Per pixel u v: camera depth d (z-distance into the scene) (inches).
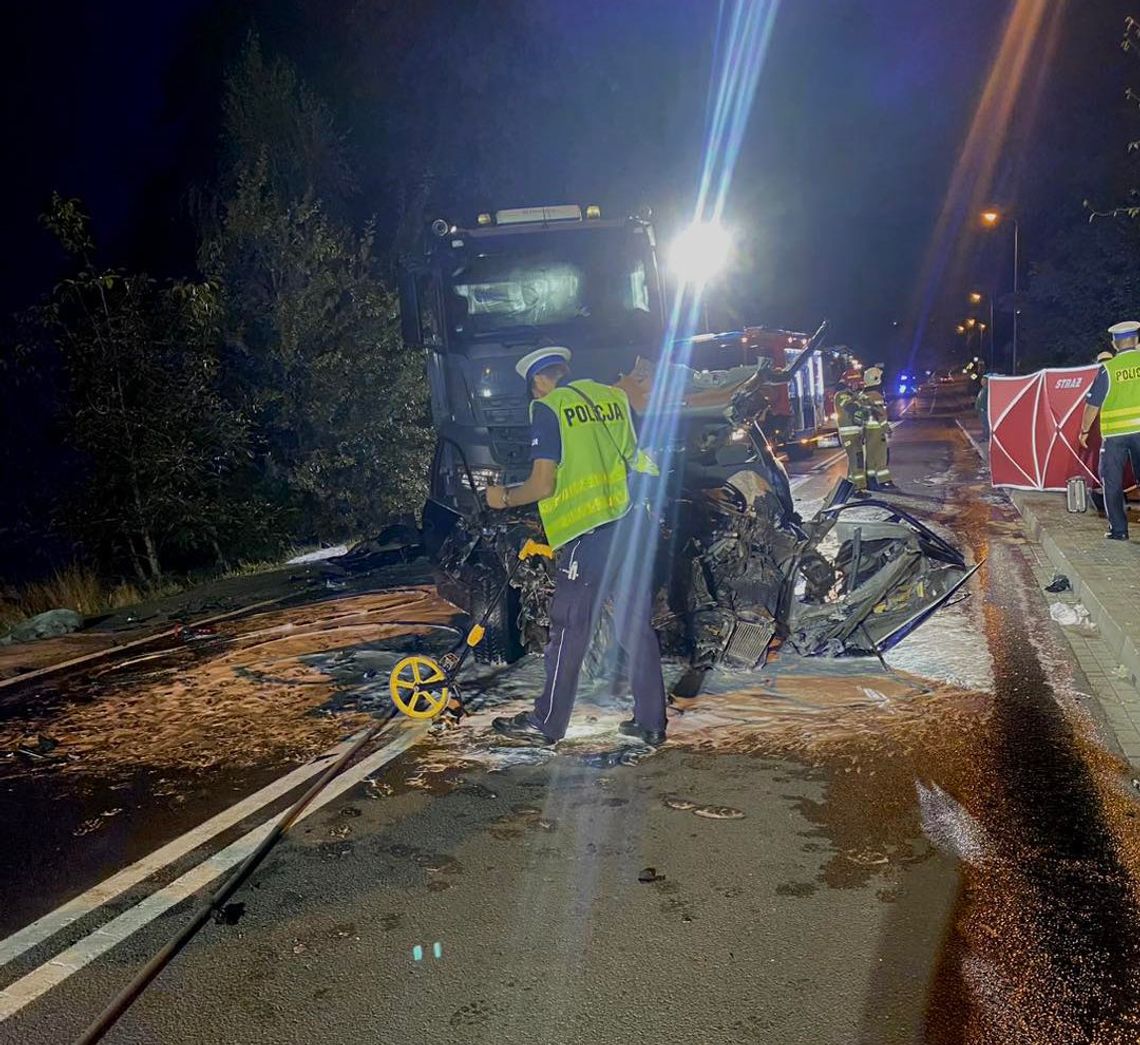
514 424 326.0
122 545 534.0
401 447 612.4
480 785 199.6
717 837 171.9
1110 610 290.0
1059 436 545.3
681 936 141.9
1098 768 195.5
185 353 507.2
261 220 576.1
